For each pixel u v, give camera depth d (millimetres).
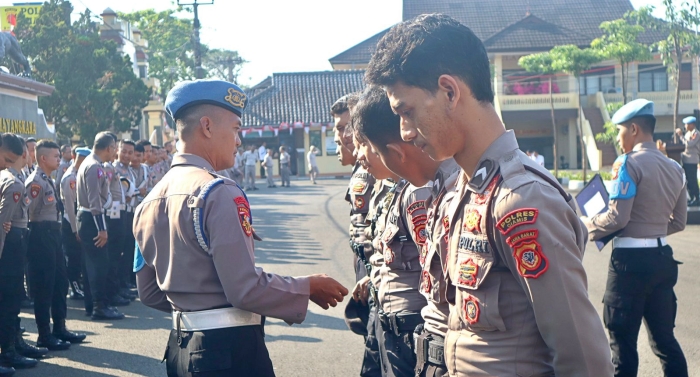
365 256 3768
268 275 2740
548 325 1802
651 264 4051
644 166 4051
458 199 2045
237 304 2631
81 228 7527
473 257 1937
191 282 2719
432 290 2432
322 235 14297
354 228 4027
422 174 2799
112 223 8062
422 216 2850
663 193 4059
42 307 6262
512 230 1813
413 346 3031
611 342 4227
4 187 5391
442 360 2436
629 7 39938
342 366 5648
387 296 3143
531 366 1903
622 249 4117
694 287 8109
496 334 1935
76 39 23422
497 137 1953
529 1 40406
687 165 15602
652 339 4215
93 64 23312
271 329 6879
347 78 41281
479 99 1928
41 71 22703
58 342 6332
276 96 40281
